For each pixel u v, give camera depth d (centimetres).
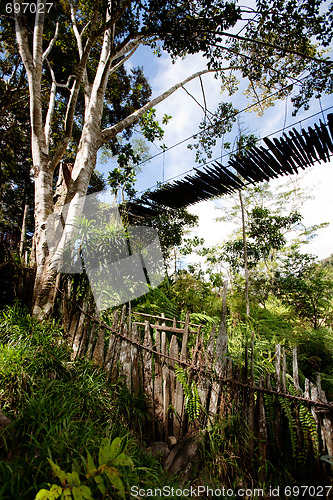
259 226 907
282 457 165
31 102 385
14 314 252
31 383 177
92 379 210
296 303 593
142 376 222
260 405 176
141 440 190
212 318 341
